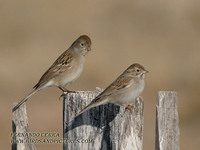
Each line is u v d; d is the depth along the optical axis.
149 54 21.33
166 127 7.58
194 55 21.53
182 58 21.23
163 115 7.59
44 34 22.98
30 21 23.97
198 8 25.91
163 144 7.56
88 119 7.71
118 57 20.75
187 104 18.05
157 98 7.62
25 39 22.59
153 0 26.42
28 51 21.30
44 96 18.67
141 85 9.00
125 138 7.52
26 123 7.56
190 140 15.39
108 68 19.94
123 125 7.56
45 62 20.58
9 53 21.17
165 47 22.23
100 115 7.67
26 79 19.80
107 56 20.70
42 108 17.66
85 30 23.42
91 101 7.79
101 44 21.92
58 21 24.03
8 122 16.44
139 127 7.62
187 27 24.42
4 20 23.98
